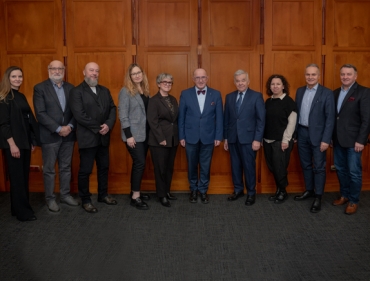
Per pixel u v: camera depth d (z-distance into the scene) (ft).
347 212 12.37
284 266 8.99
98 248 9.99
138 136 12.69
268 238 10.58
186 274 8.64
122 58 14.60
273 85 12.78
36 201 13.92
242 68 14.64
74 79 14.69
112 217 12.24
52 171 12.62
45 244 10.24
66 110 12.49
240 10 14.47
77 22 14.51
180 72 14.70
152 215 12.42
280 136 12.85
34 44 14.61
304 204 13.41
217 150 14.98
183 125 13.33
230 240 10.46
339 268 8.87
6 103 11.30
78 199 14.29
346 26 14.57
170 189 15.12
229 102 13.39
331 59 14.64
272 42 14.53
